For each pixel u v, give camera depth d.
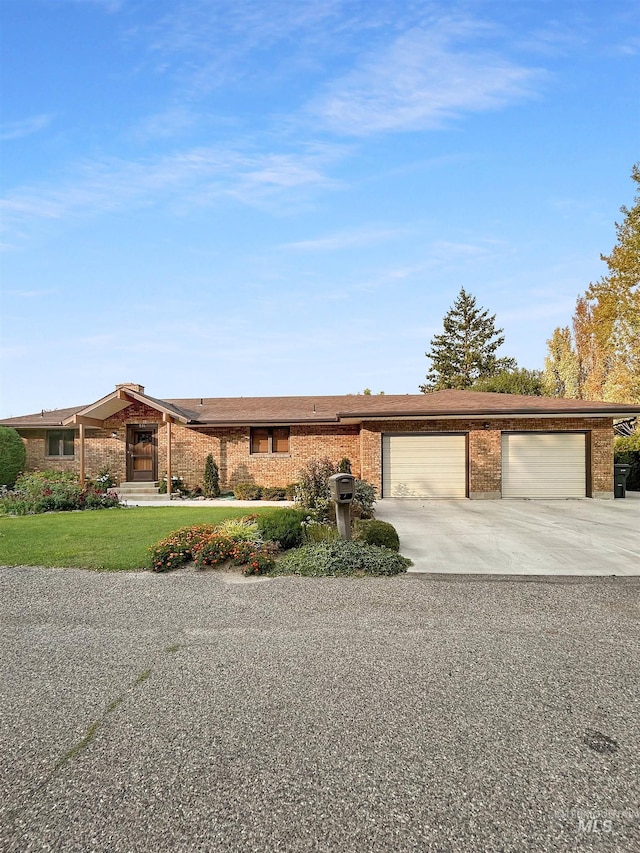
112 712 3.38
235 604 5.79
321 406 20.23
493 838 2.23
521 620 5.16
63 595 6.16
